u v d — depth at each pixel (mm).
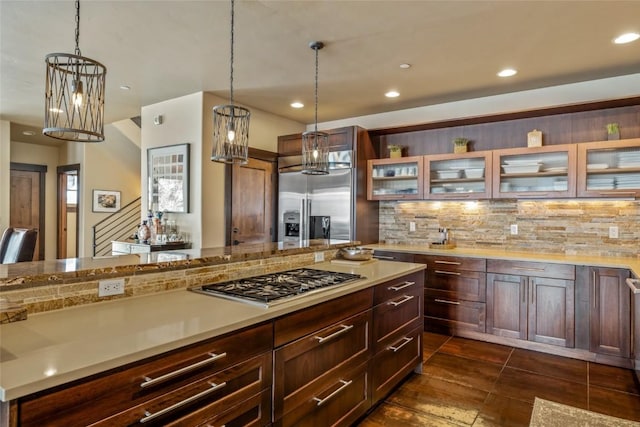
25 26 2836
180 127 4641
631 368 3205
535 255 3893
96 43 3125
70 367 1048
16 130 6602
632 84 3752
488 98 4500
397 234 5109
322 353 2000
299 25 2814
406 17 2686
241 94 4480
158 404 1250
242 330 1541
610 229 3844
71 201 7883
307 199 4988
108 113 5449
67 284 1607
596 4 2506
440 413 2520
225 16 2684
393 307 2697
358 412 2299
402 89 4254
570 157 3723
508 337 3771
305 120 5738
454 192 4391
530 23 2760
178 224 4641
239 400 1529
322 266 2979
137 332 1348
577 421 2418
